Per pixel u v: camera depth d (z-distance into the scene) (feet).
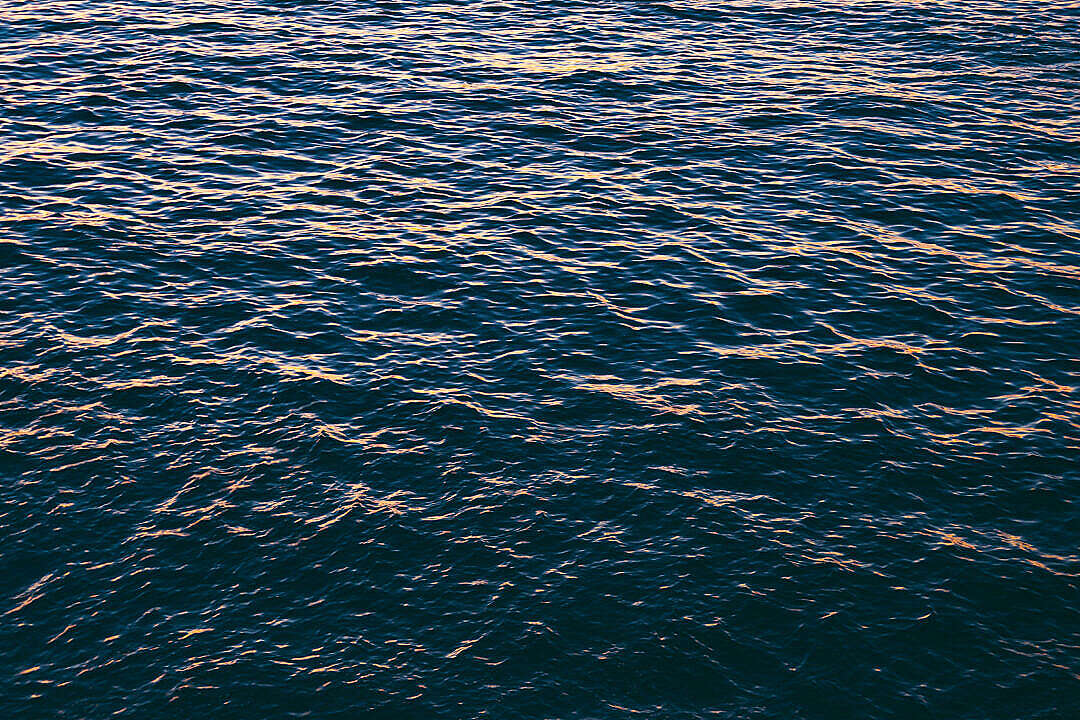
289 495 84.38
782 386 98.12
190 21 174.29
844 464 88.69
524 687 69.36
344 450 88.94
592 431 91.86
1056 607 75.46
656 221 124.77
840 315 108.68
